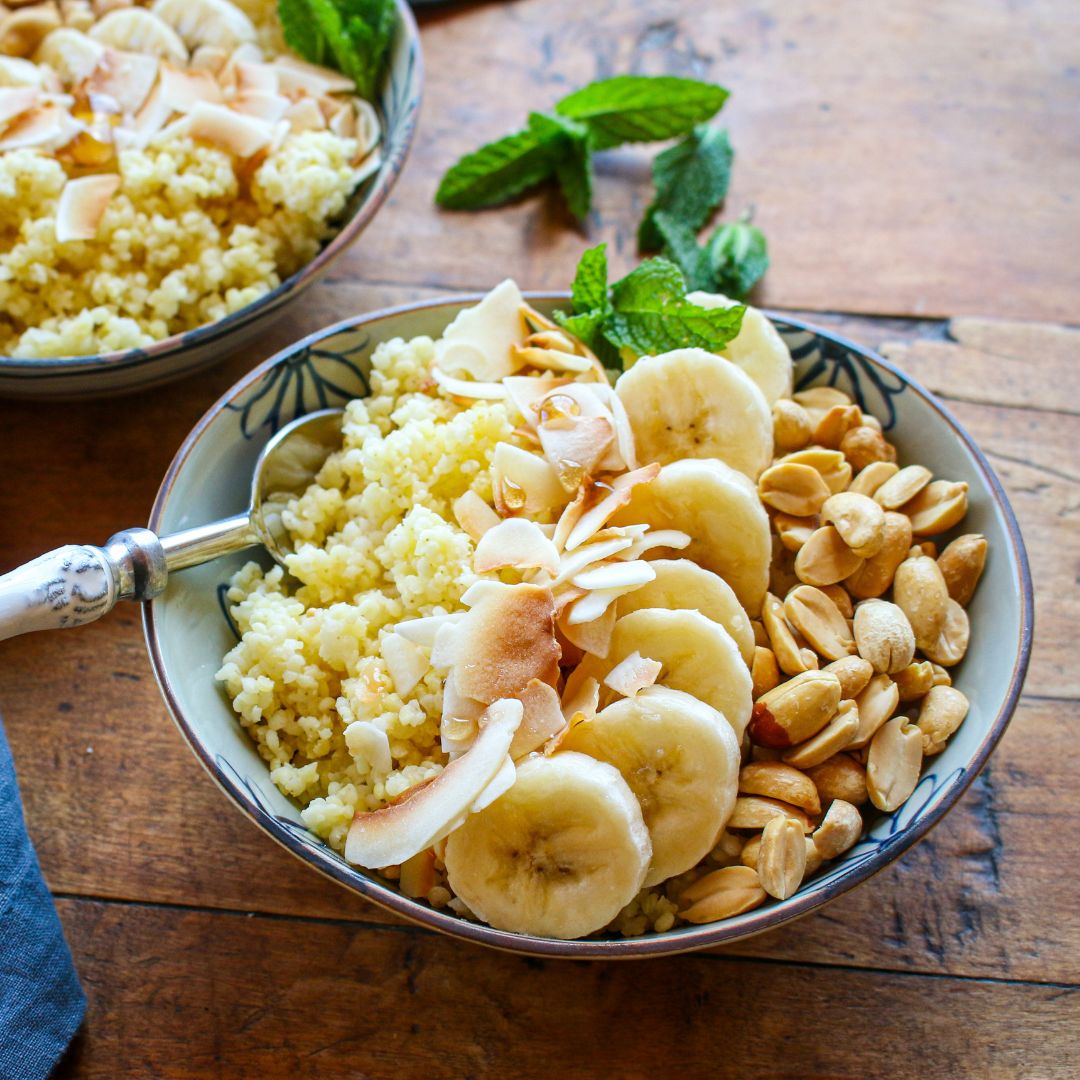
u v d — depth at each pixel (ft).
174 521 1.03
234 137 1.19
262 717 1.01
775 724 0.97
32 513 1.17
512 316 1.10
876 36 1.44
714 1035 1.00
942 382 1.24
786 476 1.04
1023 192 1.35
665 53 1.43
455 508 1.03
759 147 1.37
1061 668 1.13
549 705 0.95
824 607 1.02
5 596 0.93
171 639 0.99
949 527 1.05
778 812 0.96
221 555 1.02
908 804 0.98
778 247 1.31
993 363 1.25
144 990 1.01
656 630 0.97
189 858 1.05
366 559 1.04
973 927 1.04
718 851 0.98
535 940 0.90
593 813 0.92
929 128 1.38
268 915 1.03
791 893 0.94
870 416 1.10
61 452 1.19
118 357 1.08
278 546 1.06
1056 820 1.07
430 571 1.01
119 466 1.19
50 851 1.05
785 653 1.00
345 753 1.01
